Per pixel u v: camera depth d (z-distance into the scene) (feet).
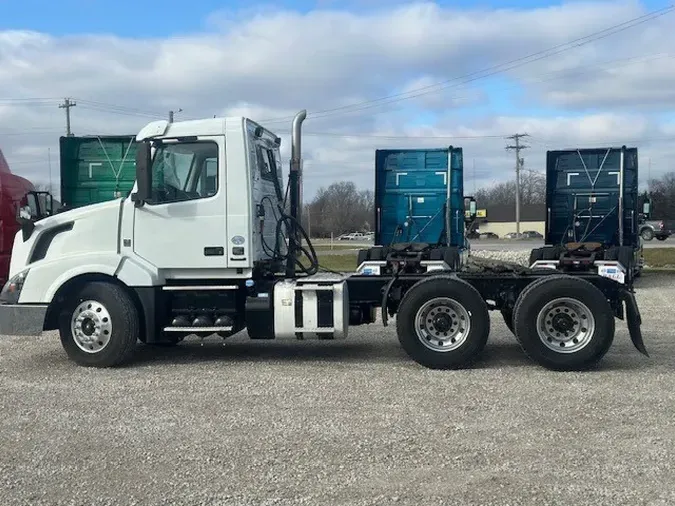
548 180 54.80
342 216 257.34
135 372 26.37
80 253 27.43
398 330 26.37
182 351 30.96
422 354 26.11
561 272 27.35
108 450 17.43
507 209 315.37
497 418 19.62
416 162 51.49
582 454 16.65
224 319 27.22
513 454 16.72
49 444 17.94
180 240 27.02
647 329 35.58
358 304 28.04
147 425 19.47
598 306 25.26
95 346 26.96
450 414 20.08
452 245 51.08
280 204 30.71
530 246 154.10
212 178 27.09
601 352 25.29
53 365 27.91
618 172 53.42
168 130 26.99
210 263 26.94
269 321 27.07
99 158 45.55
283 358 28.99
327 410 20.68
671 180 263.29
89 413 20.72
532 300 25.59
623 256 38.63
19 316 27.14
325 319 26.66
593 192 53.93
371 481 15.17
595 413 19.99
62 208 31.55
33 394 23.08
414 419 19.63
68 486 15.15
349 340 33.71
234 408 21.07
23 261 27.81
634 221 53.88
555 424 19.01
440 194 51.16
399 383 23.98
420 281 26.45
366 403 21.42
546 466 15.89
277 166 31.07
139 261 27.09
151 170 26.89
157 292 27.35
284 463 16.34
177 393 22.99
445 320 26.23
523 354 29.04
